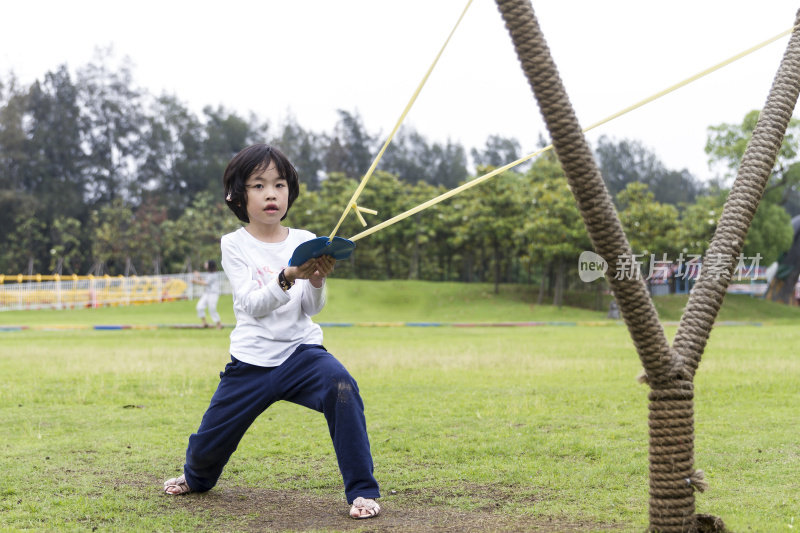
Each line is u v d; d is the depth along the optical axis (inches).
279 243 148.9
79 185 2480.3
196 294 1473.9
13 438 207.6
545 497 148.7
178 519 136.8
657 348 115.9
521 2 111.5
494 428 217.3
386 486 158.7
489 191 1386.6
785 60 128.7
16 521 135.6
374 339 589.6
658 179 3233.3
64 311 1218.6
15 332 708.0
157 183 2620.6
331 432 140.0
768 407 247.6
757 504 140.6
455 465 176.2
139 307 1268.5
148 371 347.3
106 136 2573.8
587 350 466.0
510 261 1982.0
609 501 144.3
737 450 185.3
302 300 143.5
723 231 122.3
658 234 1222.9
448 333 682.8
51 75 2527.1
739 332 660.7
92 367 362.3
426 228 1721.2
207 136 2709.2
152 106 2662.4
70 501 148.3
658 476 117.8
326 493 155.7
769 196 1342.3
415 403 261.7
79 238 2224.4
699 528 117.7
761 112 128.2
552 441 197.6
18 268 2197.3
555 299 1300.4
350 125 3053.6
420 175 3024.1
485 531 126.0
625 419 228.7
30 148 2407.7
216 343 535.8
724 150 1278.3
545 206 1272.1
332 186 1790.1
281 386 142.3
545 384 305.7
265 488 159.8
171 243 2054.6
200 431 147.8
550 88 111.4
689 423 117.4
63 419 235.9
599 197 112.7
